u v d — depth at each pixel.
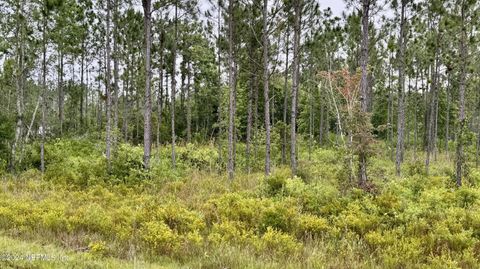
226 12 17.52
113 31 22.39
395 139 40.44
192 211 10.11
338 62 30.02
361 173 11.83
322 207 10.55
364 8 12.87
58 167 17.28
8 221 9.14
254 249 7.73
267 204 10.78
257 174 18.88
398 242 8.07
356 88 14.78
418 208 9.65
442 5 17.20
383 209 9.90
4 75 20.41
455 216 9.47
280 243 7.93
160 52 21.42
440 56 19.00
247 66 20.53
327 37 24.45
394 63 26.47
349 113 13.00
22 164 18.53
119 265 6.54
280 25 16.77
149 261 7.09
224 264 6.91
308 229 8.95
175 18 20.02
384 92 34.84
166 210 9.94
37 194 12.71
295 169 16.14
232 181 16.16
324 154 24.97
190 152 25.33
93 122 38.78
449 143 38.94
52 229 8.88
